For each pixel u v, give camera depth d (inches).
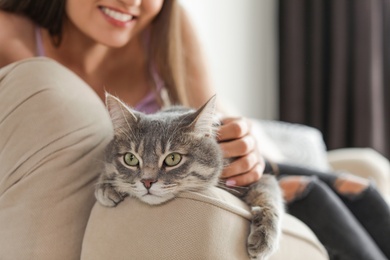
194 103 78.5
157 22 74.9
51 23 68.7
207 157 46.9
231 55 147.5
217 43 142.6
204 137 47.8
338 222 56.7
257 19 153.9
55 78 46.8
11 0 66.6
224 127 52.2
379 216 65.4
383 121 148.8
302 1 149.6
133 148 45.4
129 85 79.2
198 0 134.3
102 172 46.3
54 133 43.5
